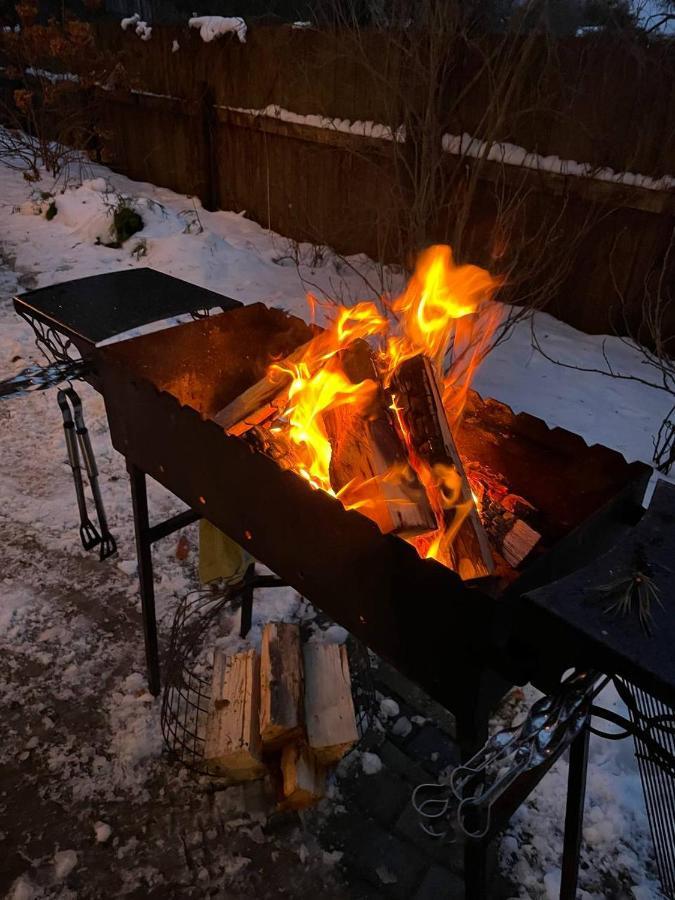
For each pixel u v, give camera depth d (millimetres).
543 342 3801
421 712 1919
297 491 1155
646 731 966
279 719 1568
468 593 932
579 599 883
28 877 1520
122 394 1550
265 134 5289
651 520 1056
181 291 2047
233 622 2166
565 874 1260
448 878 1532
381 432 1375
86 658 2047
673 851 1363
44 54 6812
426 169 3898
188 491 1484
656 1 3170
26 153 7699
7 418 3221
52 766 1745
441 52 3611
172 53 5855
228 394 1841
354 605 1156
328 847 1586
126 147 7078
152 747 1790
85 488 2779
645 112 3229
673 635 829
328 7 4492
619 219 3537
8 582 2303
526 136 3689
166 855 1566
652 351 3658
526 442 1458
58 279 4691
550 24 3375
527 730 943
